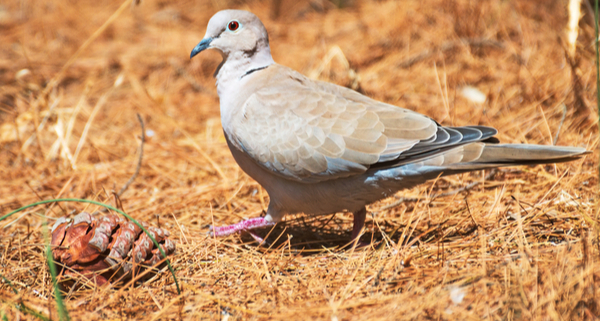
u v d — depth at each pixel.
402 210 9.84
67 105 15.13
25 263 8.21
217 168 11.38
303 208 8.83
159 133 13.89
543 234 8.01
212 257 8.39
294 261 8.13
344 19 19.75
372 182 8.20
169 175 11.71
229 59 9.10
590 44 13.77
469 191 9.98
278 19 20.53
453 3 16.86
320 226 9.70
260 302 6.95
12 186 11.62
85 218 7.62
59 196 10.84
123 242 7.46
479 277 6.75
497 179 10.30
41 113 14.04
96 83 16.48
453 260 7.46
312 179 8.33
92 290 7.32
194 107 15.26
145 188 11.25
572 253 6.93
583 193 9.04
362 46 17.20
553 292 6.12
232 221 9.88
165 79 16.69
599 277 6.49
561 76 13.23
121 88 16.23
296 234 9.47
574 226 8.09
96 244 7.25
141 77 16.78
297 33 19.05
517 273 6.45
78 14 20.75
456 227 8.58
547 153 7.40
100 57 17.98
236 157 8.98
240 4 21.64
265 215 9.21
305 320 6.36
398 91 14.50
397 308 6.41
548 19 16.14
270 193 8.91
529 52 14.98
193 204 10.42
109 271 7.47
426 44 16.52
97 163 12.58
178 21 20.36
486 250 7.70
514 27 16.34
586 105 11.72
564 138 11.10
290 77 8.95
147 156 12.53
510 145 7.68
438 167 7.88
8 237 9.21
